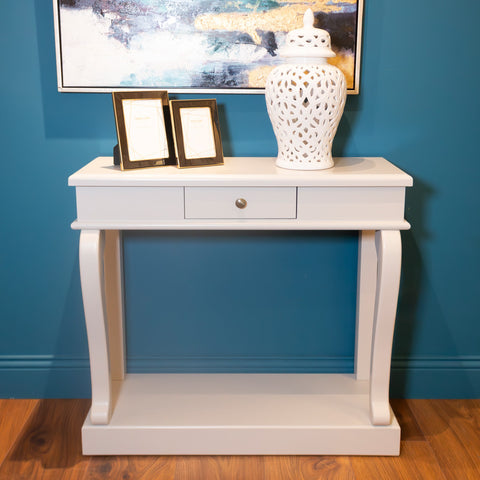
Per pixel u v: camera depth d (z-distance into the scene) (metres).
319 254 2.12
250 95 1.99
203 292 2.14
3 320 2.14
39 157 2.02
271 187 1.69
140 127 1.78
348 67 1.95
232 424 1.85
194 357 2.18
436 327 2.15
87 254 1.72
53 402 2.16
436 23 1.94
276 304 2.15
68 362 2.16
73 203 2.06
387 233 1.72
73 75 1.94
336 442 1.85
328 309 2.15
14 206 2.06
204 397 2.00
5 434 1.96
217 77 1.95
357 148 2.03
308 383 2.10
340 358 2.19
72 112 1.99
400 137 2.02
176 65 1.94
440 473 1.78
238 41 1.92
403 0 1.93
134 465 1.81
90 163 1.87
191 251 2.11
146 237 2.10
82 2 1.89
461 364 2.17
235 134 2.01
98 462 1.82
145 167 1.78
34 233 2.08
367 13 1.93
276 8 1.91
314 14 1.91
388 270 1.72
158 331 2.16
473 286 2.13
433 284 2.13
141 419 1.87
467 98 2.00
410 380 2.17
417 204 2.07
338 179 1.68
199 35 1.92
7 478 1.75
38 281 2.12
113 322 2.08
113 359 2.10
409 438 1.95
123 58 1.93
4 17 1.92
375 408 1.84
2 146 2.01
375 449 1.85
